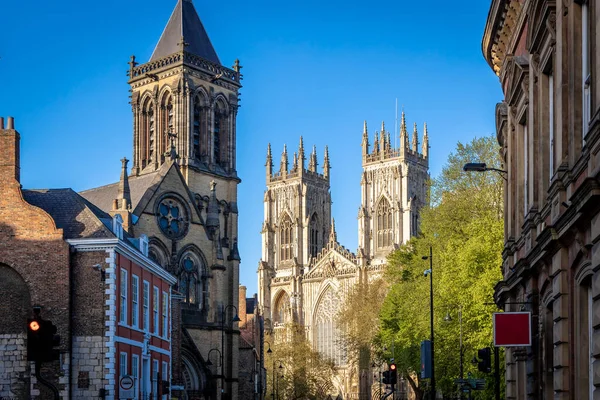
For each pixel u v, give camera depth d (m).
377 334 141.62
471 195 88.06
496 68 51.19
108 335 63.50
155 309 79.25
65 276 63.44
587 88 27.95
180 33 149.12
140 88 149.12
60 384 62.25
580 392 28.14
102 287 63.94
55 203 68.31
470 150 89.56
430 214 94.25
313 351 197.62
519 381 42.94
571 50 28.72
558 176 29.97
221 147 149.25
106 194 136.62
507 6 43.34
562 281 30.47
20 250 64.00
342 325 183.00
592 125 25.02
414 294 97.19
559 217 28.83
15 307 63.81
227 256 141.38
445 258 78.12
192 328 130.88
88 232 65.31
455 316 79.56
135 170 147.75
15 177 64.94
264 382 188.25
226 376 137.12
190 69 145.25
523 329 33.56
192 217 134.12
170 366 85.69
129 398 65.75
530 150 38.56
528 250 38.69
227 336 138.12
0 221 64.50
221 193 146.38
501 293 47.47
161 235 128.88
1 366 63.09
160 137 146.00
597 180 24.17
